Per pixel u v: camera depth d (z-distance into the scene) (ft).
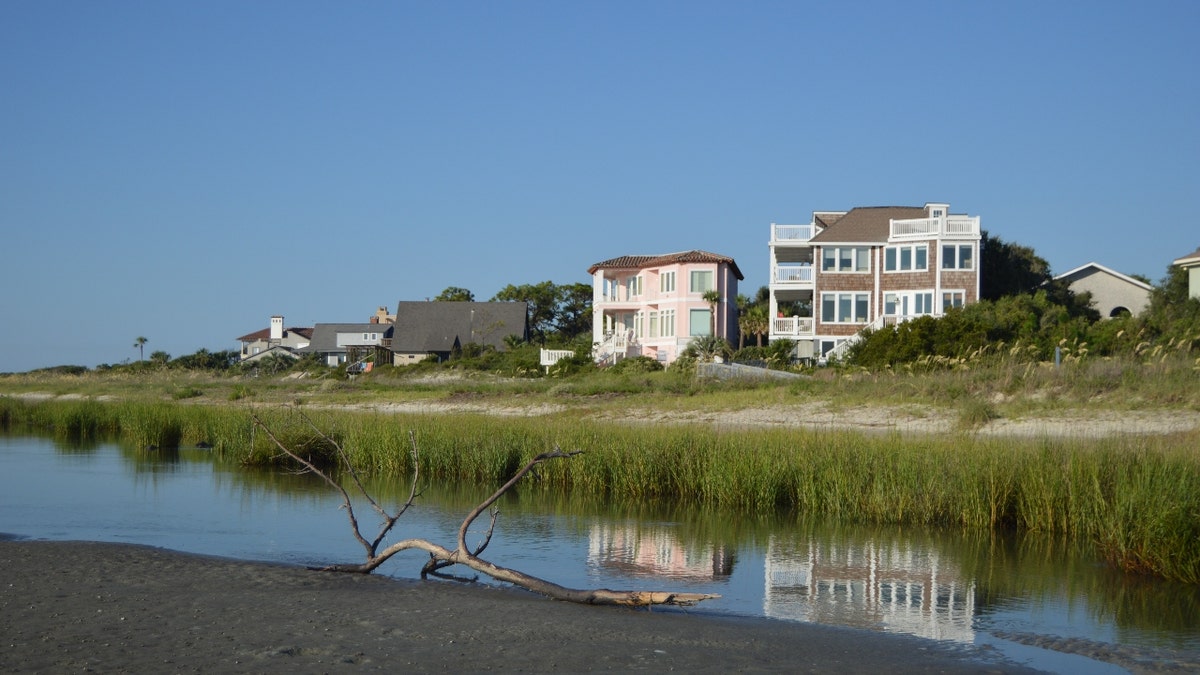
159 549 45.78
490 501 41.11
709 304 213.46
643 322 227.61
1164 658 30.94
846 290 192.65
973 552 49.08
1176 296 172.04
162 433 101.81
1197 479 44.34
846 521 58.08
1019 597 39.81
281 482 74.54
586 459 70.79
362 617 33.24
